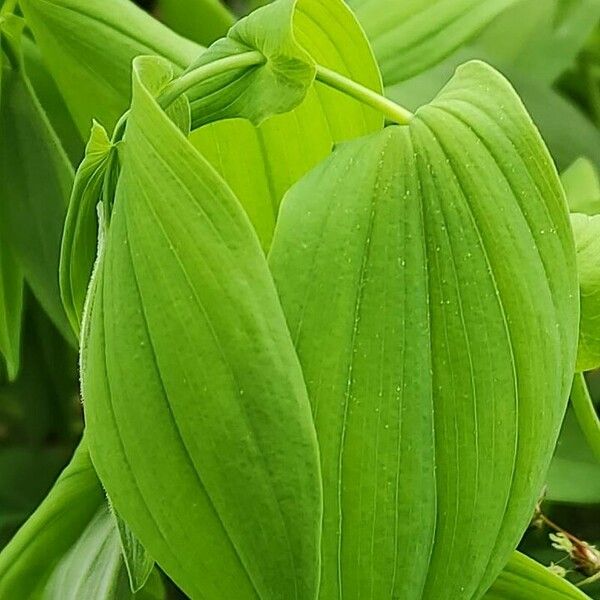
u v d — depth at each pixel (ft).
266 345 1.36
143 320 1.38
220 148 1.64
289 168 1.66
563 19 2.78
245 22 1.48
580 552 1.96
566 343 1.47
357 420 1.41
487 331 1.42
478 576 1.46
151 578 1.95
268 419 1.36
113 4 1.94
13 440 3.17
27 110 2.01
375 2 2.06
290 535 1.38
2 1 2.06
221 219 1.37
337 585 1.44
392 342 1.40
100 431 1.41
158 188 1.37
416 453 1.42
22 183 2.03
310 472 1.37
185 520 1.39
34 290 2.08
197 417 1.37
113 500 1.42
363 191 1.41
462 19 2.06
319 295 1.40
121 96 1.94
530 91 2.68
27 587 1.80
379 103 1.47
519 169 1.44
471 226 1.42
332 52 1.61
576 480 2.10
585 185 2.24
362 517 1.42
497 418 1.43
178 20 2.37
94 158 1.48
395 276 1.40
